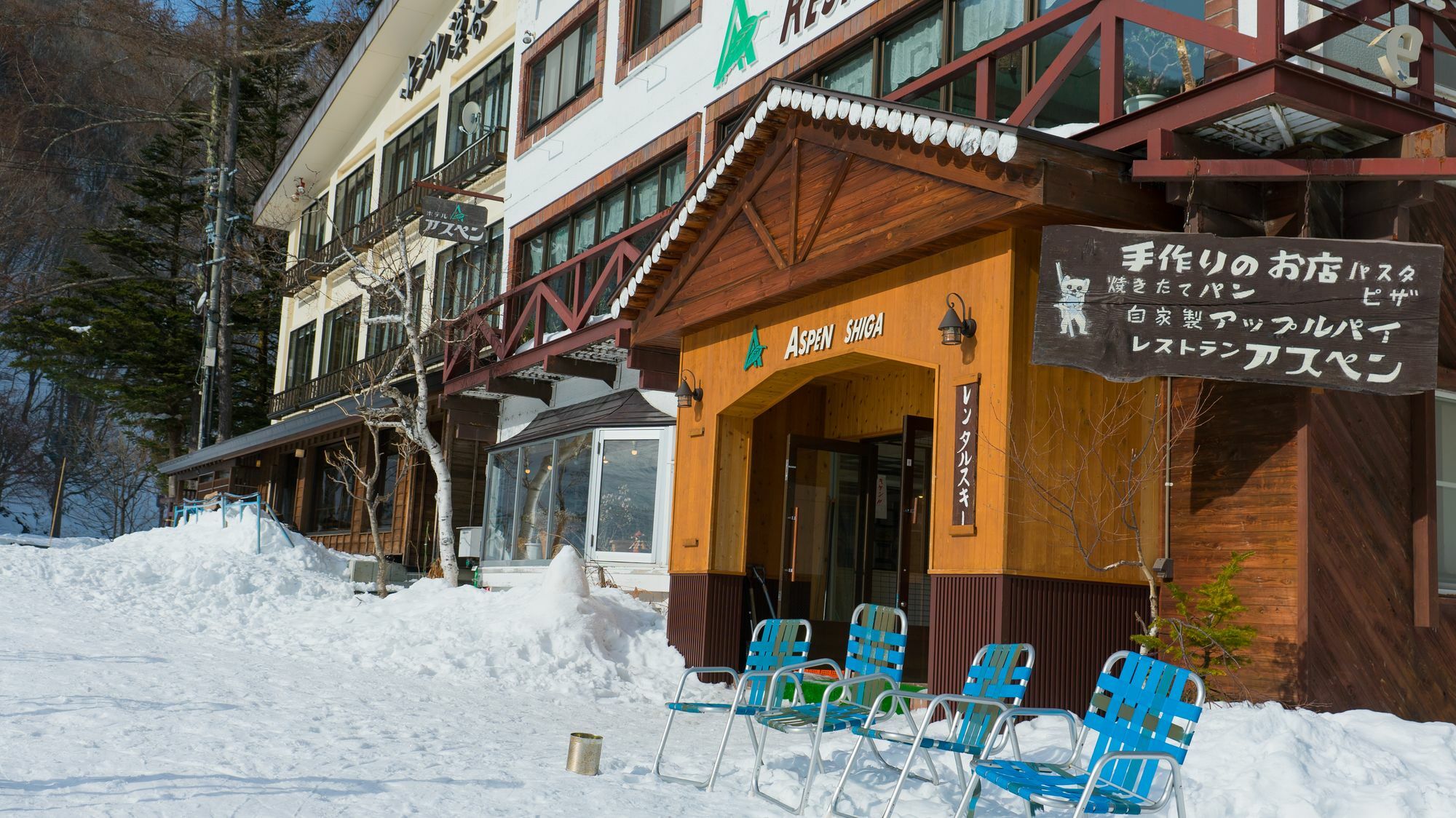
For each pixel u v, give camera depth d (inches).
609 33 663.1
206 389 1261.1
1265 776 210.7
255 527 691.4
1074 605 304.0
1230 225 294.2
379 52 1003.9
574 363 593.6
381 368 925.2
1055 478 304.5
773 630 264.4
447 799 199.5
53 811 172.2
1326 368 263.3
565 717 335.0
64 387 1577.3
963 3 432.1
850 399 472.4
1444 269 317.7
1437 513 318.0
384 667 411.8
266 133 1587.1
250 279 1462.8
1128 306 277.0
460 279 843.4
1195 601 304.3
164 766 211.3
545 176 723.4
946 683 309.9
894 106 318.7
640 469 553.9
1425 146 277.4
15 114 1820.9
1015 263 304.7
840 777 236.4
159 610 534.0
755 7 537.6
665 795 218.4
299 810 183.5
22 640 391.2
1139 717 180.4
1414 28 285.3
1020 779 175.0
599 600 478.3
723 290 418.6
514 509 648.4
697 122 569.6
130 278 1526.8
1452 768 218.8
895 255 334.3
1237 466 303.9
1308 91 267.9
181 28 1454.2
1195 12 339.9
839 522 457.4
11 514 1836.9
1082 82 381.7
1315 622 283.4
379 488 945.5
